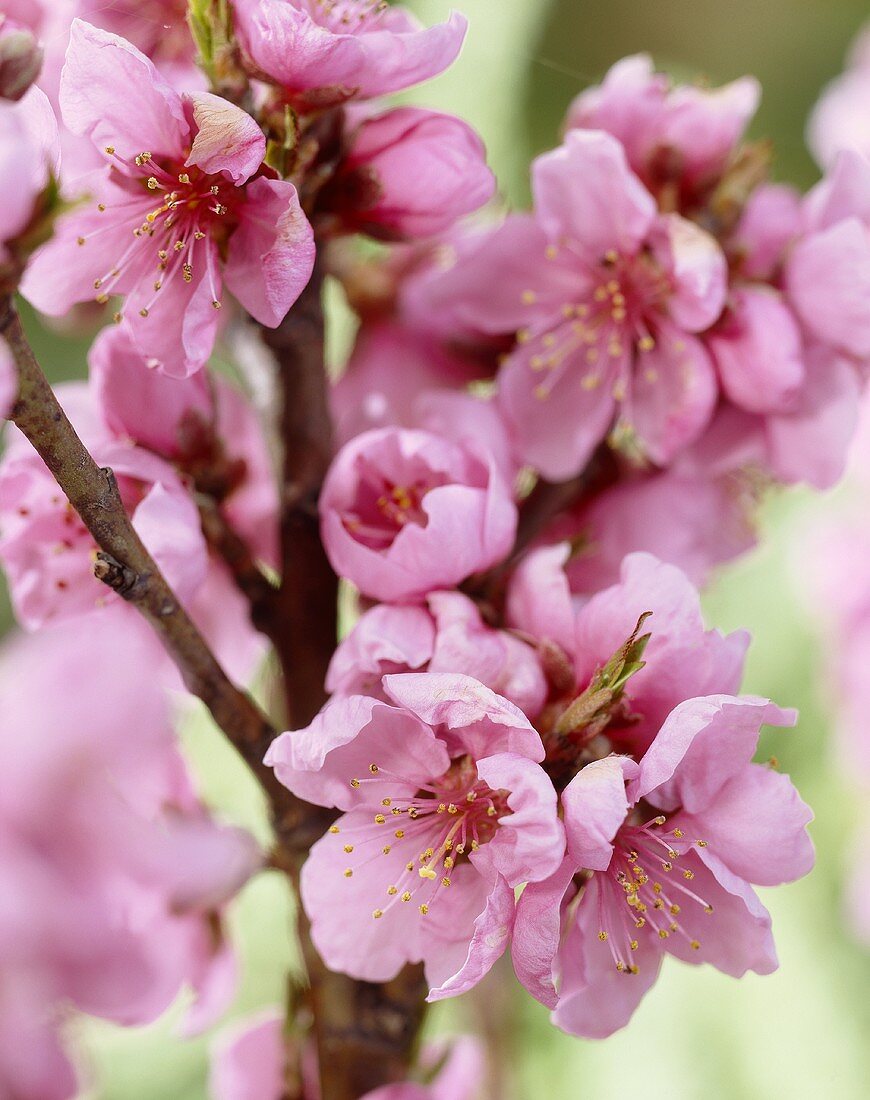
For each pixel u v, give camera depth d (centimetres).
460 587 47
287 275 45
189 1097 59
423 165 46
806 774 65
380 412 50
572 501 50
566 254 49
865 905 64
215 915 48
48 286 46
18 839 41
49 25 47
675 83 60
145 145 46
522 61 59
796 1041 63
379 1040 47
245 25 46
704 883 46
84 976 42
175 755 46
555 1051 61
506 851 45
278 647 48
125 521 44
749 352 49
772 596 67
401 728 45
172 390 47
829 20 79
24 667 42
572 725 45
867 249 48
